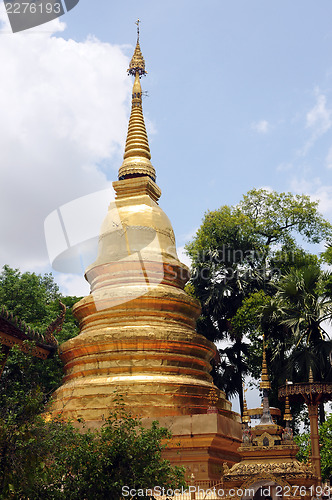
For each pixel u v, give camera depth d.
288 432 16.34
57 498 14.48
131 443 15.55
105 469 15.15
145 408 22.59
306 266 38.59
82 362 25.42
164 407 22.69
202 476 20.72
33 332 26.66
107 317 26.58
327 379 29.25
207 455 20.97
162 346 25.03
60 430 15.48
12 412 14.49
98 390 23.42
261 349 38.94
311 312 30.80
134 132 33.50
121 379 23.72
